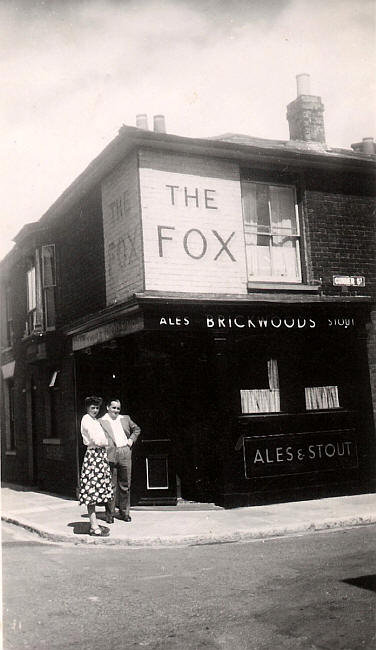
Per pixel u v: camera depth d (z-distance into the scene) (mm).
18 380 17031
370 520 8773
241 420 10281
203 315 10297
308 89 13117
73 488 12781
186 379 11008
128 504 9367
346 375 11492
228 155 10867
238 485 10156
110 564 6910
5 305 18562
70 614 5172
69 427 13125
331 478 10805
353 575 5945
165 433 10680
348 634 4477
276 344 11180
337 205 11992
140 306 9883
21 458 16625
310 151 11422
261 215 11461
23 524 9602
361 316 11547
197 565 6684
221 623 4820
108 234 11578
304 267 11562
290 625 4707
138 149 10367
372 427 11359
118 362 11062
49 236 14547
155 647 4398
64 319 13953
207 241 10680
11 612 5254
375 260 12180
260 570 6324
